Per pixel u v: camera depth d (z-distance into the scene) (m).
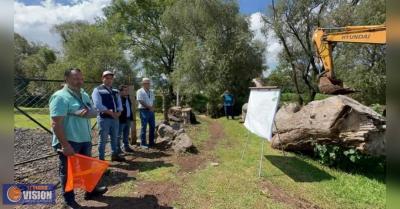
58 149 4.17
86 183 4.10
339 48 20.62
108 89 6.30
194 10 26.17
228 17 25.69
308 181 6.00
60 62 31.44
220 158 7.47
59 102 3.96
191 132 11.48
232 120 17.66
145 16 39.81
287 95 27.42
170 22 28.77
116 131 6.68
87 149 4.57
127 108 7.37
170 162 6.85
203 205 4.61
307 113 7.61
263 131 6.40
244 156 7.73
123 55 32.38
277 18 23.36
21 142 8.97
